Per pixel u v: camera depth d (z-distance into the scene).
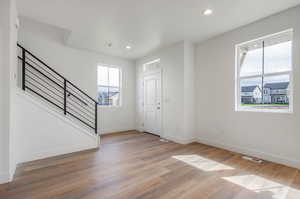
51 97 3.95
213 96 3.69
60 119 3.12
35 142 2.84
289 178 2.17
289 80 2.64
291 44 2.57
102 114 4.99
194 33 3.44
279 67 2.77
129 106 5.64
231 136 3.35
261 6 2.46
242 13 2.66
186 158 2.91
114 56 5.19
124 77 5.50
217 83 3.61
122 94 5.45
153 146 3.68
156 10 2.58
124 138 4.45
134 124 5.75
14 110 2.49
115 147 3.60
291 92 2.56
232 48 3.31
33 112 2.83
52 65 3.97
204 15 2.72
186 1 2.33
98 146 3.60
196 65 4.09
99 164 2.64
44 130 2.94
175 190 1.89
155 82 4.85
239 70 3.31
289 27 2.53
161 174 2.29
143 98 5.39
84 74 4.52
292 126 2.51
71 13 2.68
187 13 2.66
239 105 3.29
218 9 2.54
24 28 3.59
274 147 2.71
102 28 3.22
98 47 4.34
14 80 2.56
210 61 3.75
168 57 4.31
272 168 2.48
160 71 4.59
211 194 1.81
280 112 2.65
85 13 2.68
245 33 3.09
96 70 4.76
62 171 2.37
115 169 2.45
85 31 3.35
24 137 2.73
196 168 2.49
